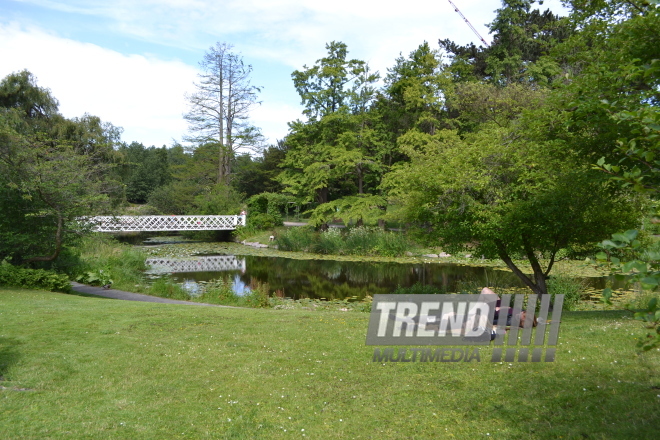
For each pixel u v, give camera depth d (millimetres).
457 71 33000
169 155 65125
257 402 4617
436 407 4273
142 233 41844
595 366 4883
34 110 28812
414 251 25328
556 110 8711
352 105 32750
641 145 2768
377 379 5094
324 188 34219
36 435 3877
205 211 36281
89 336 7102
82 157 14156
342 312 9922
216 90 41375
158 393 4875
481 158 10266
